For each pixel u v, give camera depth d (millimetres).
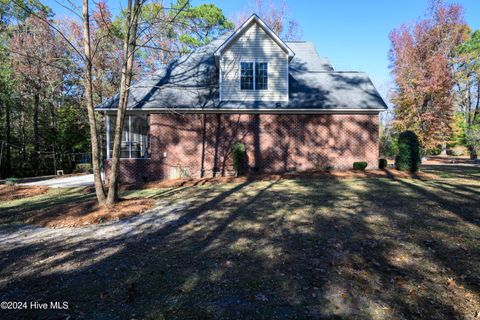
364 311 2795
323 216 6422
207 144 14125
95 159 7680
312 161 14422
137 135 17406
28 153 25938
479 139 27281
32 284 3578
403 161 13781
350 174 13047
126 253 4566
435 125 25219
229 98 14289
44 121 27328
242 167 13875
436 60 24609
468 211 6520
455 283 3314
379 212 6641
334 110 14062
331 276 3547
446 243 4586
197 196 9336
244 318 2709
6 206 9203
